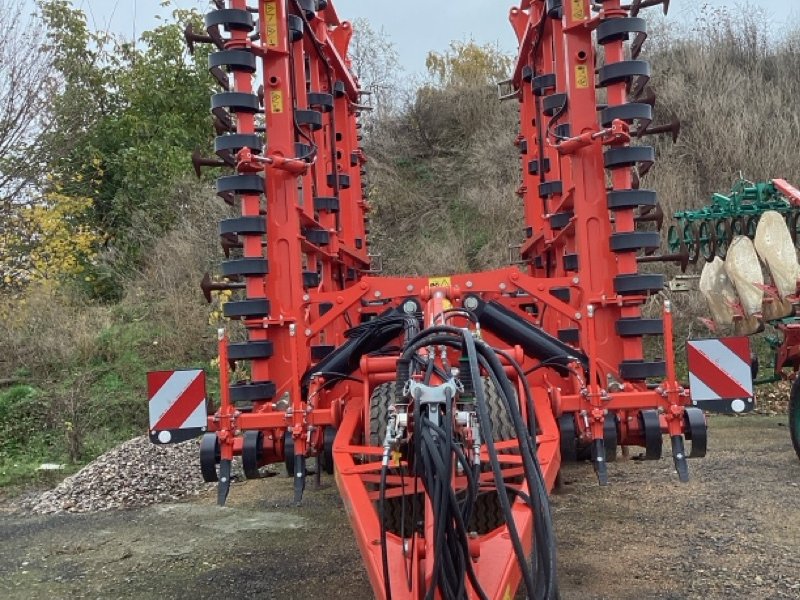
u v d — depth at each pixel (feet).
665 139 44.70
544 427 11.71
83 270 43.27
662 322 13.42
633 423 12.66
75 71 50.75
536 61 21.89
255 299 13.87
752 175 41.75
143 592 13.88
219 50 14.39
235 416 12.53
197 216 45.52
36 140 45.62
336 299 14.60
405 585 8.11
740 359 12.37
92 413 30.32
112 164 49.70
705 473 19.83
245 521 17.97
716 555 13.96
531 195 23.36
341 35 24.12
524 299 18.74
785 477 19.11
